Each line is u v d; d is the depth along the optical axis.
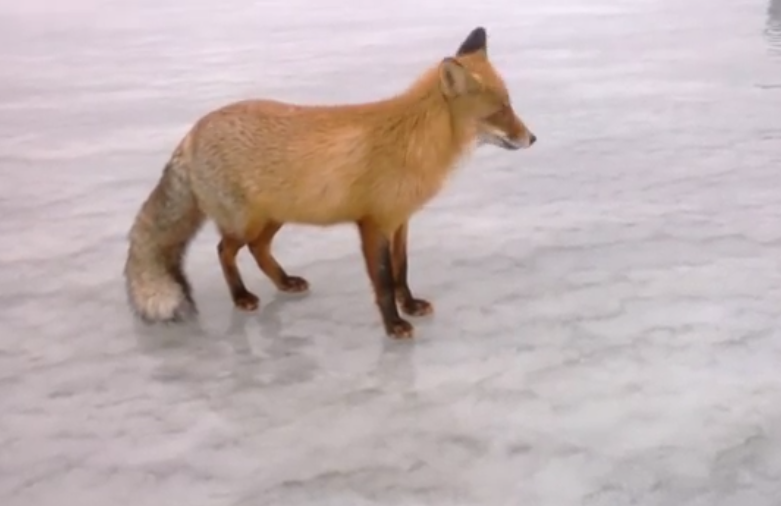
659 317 3.07
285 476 2.34
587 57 6.58
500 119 2.82
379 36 7.36
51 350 2.94
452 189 4.21
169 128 5.13
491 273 3.40
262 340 2.99
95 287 3.34
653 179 4.28
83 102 5.66
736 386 2.69
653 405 2.61
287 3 9.02
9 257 3.57
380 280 2.91
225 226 2.96
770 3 8.38
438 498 2.26
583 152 4.67
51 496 2.29
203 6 8.91
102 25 8.00
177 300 3.04
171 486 2.32
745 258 3.47
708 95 5.59
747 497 2.25
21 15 8.54
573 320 3.07
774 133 4.89
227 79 6.11
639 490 2.28
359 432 2.52
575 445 2.45
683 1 8.62
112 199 4.14
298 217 2.88
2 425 2.57
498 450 2.43
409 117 2.75
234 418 2.59
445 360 2.85
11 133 5.08
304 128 2.77
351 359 2.87
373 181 2.76
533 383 2.72
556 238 3.68
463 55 2.90
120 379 2.78
